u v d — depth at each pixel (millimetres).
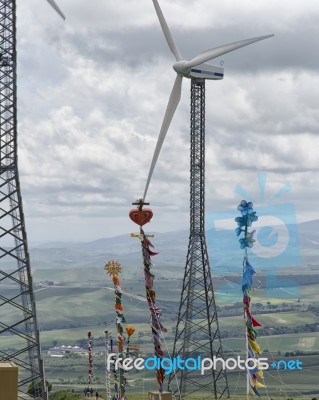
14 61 123500
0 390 88125
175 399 195000
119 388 115062
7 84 123500
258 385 94812
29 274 125938
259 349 94500
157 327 96875
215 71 197375
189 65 176375
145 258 97188
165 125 144375
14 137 124250
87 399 188500
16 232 133250
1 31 123312
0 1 122875
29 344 138625
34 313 125875
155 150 142875
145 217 97500
